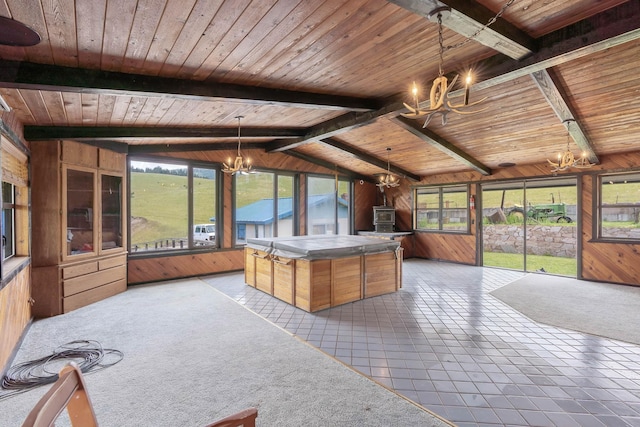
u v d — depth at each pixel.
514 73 3.11
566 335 3.56
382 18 2.31
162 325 3.85
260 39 2.45
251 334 3.58
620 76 3.51
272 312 4.38
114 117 4.08
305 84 3.60
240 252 7.28
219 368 2.81
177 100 3.64
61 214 4.29
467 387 2.53
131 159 5.84
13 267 3.16
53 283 4.16
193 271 6.59
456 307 4.59
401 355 3.08
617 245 5.95
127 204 5.78
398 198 9.89
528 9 2.42
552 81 3.55
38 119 3.78
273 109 4.56
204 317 4.14
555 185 6.93
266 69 3.08
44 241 4.15
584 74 3.52
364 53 2.89
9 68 2.45
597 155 5.97
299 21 2.24
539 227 9.05
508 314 4.28
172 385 2.54
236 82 3.36
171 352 3.12
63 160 4.31
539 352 3.14
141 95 3.03
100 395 2.40
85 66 2.66
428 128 5.49
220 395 2.41
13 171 3.40
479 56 3.20
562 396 2.41
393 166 8.45
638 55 3.16
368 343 3.36
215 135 5.37
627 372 2.76
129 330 3.68
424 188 9.20
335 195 9.26
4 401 2.38
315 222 8.96
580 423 2.11
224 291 5.49
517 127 5.16
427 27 2.50
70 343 3.33
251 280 5.79
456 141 6.05
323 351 3.16
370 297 5.11
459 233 8.34
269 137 5.93
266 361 2.95
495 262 8.91
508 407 2.28
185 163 6.49
